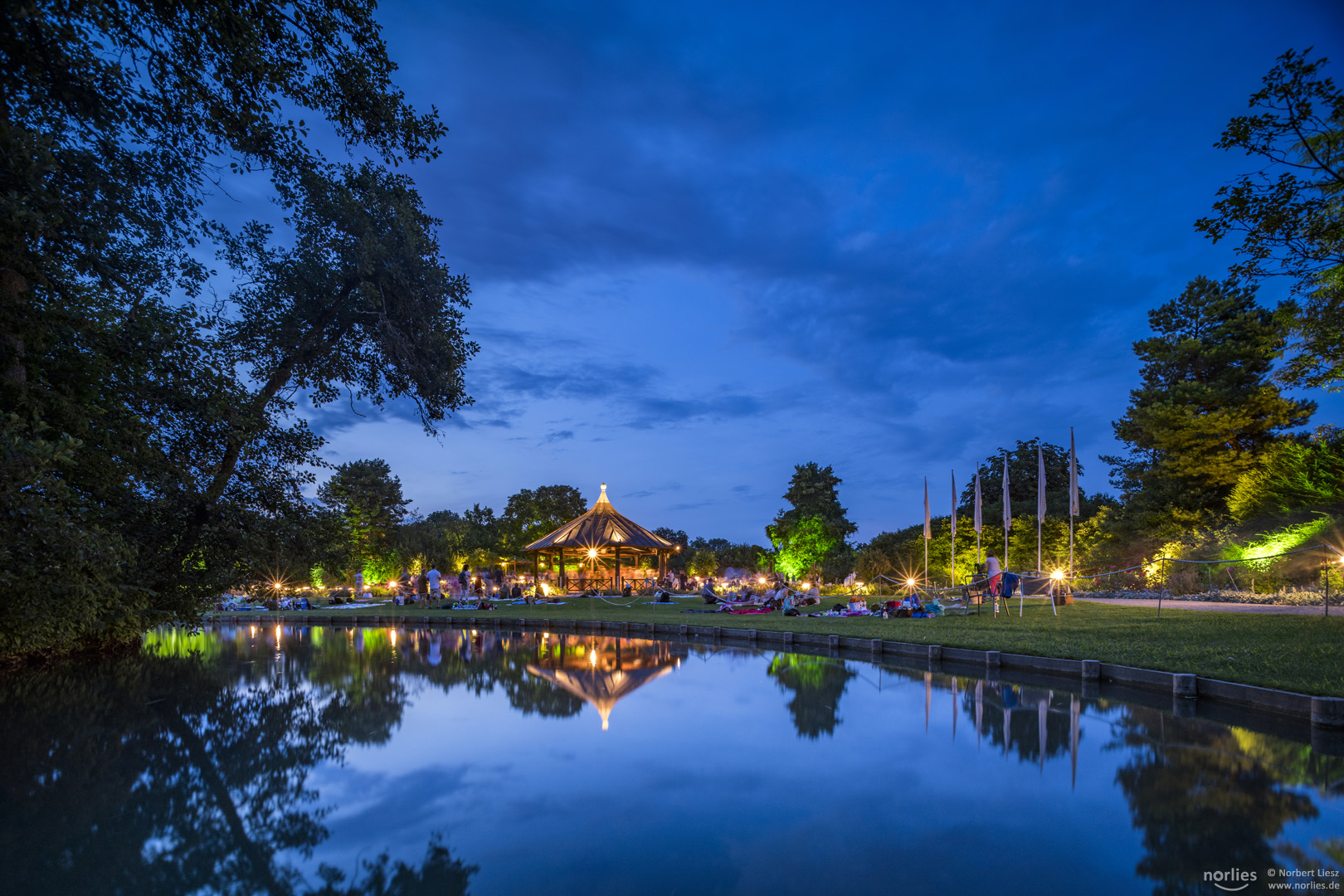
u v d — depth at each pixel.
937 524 46.44
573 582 49.12
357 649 18.80
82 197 9.43
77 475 11.35
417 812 5.30
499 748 7.25
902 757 6.75
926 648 14.09
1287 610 16.75
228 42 10.06
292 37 11.32
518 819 5.16
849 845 4.58
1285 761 6.35
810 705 9.51
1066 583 23.84
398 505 60.84
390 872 4.21
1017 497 52.75
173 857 4.49
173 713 9.44
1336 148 10.14
